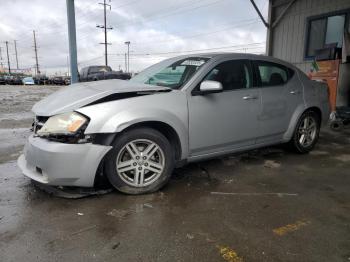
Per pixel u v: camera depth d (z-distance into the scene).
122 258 2.24
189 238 2.50
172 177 3.87
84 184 3.08
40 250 2.32
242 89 4.01
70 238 2.48
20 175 3.85
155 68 4.34
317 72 8.31
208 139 3.71
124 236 2.52
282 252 2.33
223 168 4.25
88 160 3.00
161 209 3.00
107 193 3.32
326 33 9.48
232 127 3.91
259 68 4.28
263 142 4.39
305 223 2.77
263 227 2.69
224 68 3.92
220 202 3.18
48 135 3.03
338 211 3.01
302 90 4.76
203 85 3.51
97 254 2.28
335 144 5.73
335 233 2.60
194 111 3.54
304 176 3.98
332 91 7.94
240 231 2.62
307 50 10.07
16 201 3.12
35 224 2.68
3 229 2.60
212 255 2.29
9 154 4.82
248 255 2.29
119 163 3.20
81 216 2.83
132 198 3.23
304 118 4.86
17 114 9.79
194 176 3.92
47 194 3.28
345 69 7.73
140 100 3.25
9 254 2.27
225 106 3.80
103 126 3.02
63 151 2.92
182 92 3.52
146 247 2.38
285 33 10.70
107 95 3.16
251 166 4.35
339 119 7.17
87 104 3.09
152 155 3.33
